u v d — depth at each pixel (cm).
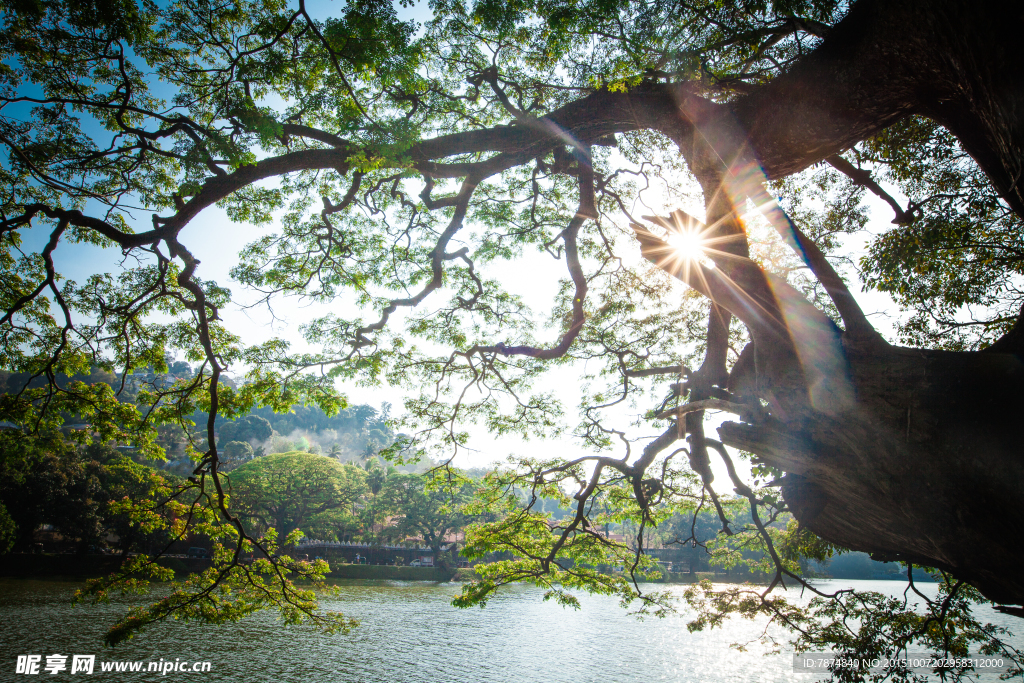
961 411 506
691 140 764
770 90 666
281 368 923
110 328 1000
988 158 546
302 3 736
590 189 980
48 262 831
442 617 4041
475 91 1053
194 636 2908
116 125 935
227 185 834
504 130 870
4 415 916
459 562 7344
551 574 1145
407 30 738
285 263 1105
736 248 718
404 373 1138
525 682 2477
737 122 695
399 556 7969
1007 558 511
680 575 7269
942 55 509
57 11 832
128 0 847
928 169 1084
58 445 1018
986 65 445
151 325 1029
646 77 793
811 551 1407
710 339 998
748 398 768
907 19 509
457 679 2462
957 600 1146
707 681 2616
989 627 1142
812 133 639
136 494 5116
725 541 1519
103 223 816
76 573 4816
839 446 608
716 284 714
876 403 559
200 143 744
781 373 649
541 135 862
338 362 945
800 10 755
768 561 1530
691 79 764
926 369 534
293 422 18925
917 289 1134
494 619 4103
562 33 713
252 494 6575
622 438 1177
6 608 3167
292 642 2933
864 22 561
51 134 916
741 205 743
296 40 812
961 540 541
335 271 1152
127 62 909
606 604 5191
